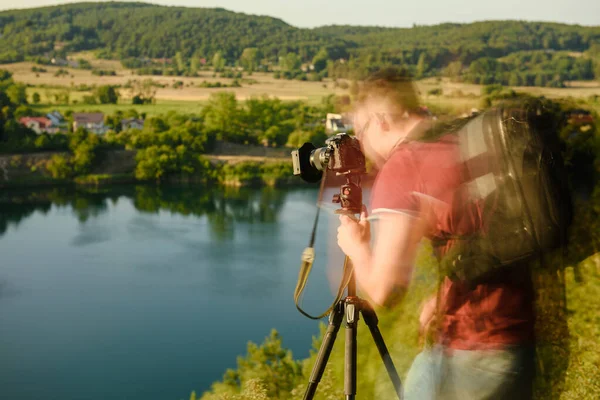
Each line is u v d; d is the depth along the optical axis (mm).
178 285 60438
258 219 84938
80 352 48906
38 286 61625
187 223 83812
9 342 50344
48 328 52938
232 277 61625
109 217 88312
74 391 43219
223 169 119375
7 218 87625
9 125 130750
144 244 74000
